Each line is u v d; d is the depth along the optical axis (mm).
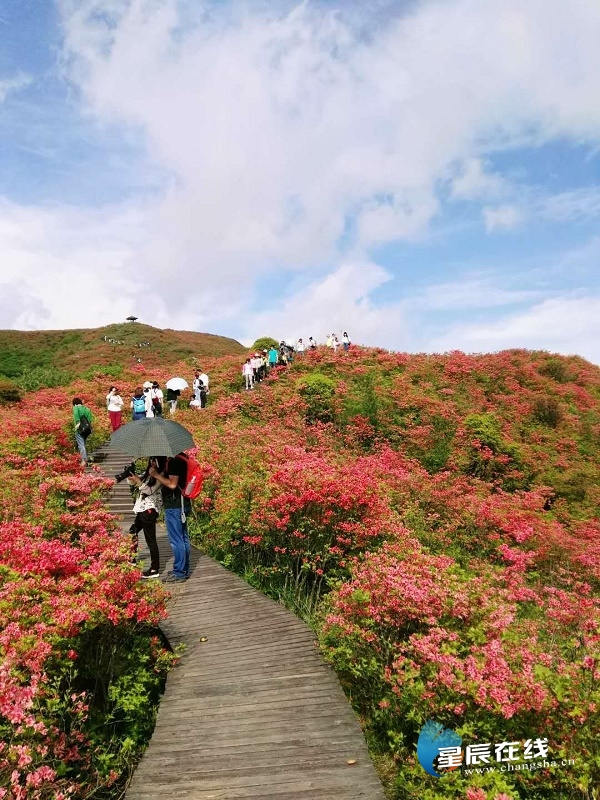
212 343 65875
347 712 4586
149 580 6059
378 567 6105
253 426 16797
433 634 4988
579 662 4789
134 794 3680
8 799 3121
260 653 5570
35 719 3750
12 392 23562
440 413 19422
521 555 9391
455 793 4035
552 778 4035
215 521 9062
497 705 4148
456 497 12469
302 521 8242
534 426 21375
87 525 7367
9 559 5461
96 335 63406
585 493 15984
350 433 17797
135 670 5168
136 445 6594
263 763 3963
